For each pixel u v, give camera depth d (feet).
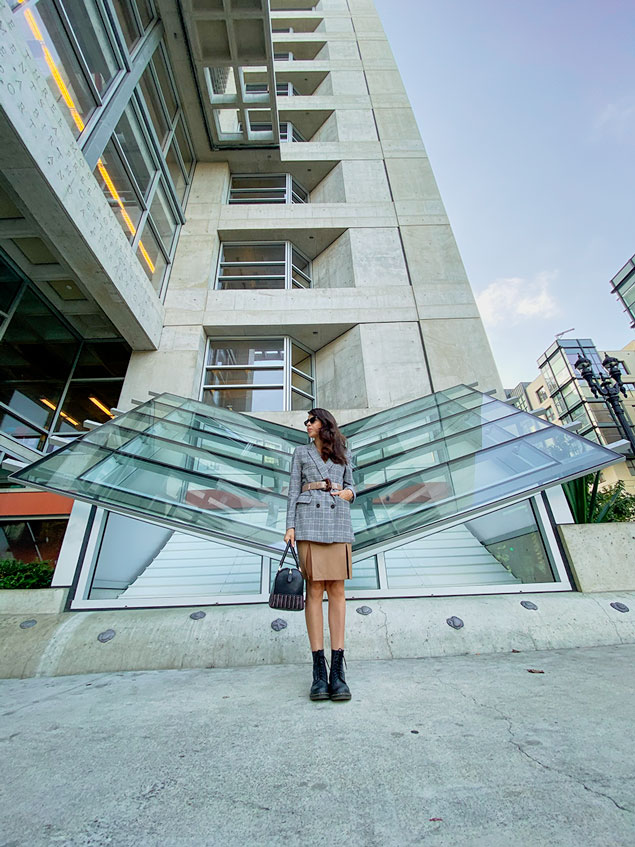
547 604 10.99
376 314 29.53
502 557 14.71
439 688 6.77
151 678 8.50
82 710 6.27
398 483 13.67
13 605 11.19
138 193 25.27
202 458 14.94
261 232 34.35
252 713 5.87
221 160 38.75
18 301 21.95
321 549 7.40
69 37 18.57
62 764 4.29
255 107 35.32
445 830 3.03
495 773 3.79
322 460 8.52
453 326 28.96
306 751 4.44
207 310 28.99
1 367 21.66
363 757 4.24
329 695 6.40
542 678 7.06
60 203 16.66
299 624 10.42
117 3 24.77
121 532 14.10
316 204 35.60
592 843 2.81
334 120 42.34
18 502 20.42
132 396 24.91
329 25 50.85
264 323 28.84
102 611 11.42
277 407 27.02
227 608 11.31
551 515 13.00
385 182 37.47
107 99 21.27
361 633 10.08
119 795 3.66
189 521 11.61
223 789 3.73
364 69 46.24
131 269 23.09
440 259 32.40
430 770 3.91
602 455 12.20
